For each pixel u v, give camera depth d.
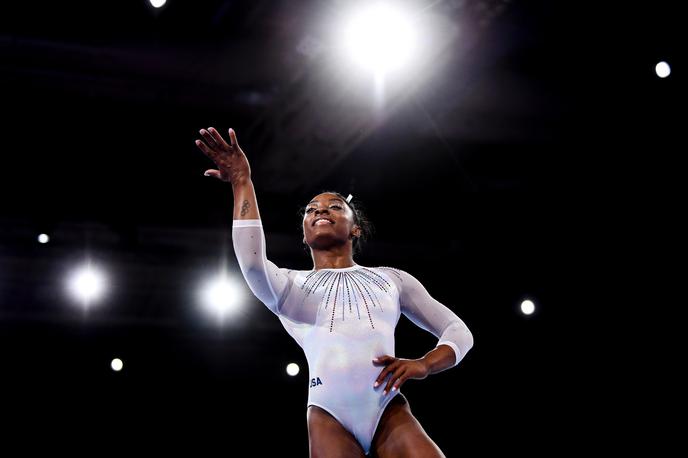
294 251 9.34
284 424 9.78
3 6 7.72
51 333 9.32
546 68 8.63
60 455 9.15
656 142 9.10
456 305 9.87
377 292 3.68
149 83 8.09
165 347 9.61
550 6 7.79
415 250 9.90
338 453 3.34
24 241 8.94
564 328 9.95
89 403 9.34
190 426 9.55
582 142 9.06
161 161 8.96
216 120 8.54
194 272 9.36
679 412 9.61
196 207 9.31
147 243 9.27
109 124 8.59
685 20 8.07
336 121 8.05
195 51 8.00
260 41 8.05
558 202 9.77
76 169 8.92
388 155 9.10
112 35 7.90
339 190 9.34
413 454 3.33
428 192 9.74
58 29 7.83
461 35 7.22
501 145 9.12
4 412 9.12
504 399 9.95
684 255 9.70
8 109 8.34
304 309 3.62
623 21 8.07
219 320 9.61
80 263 9.05
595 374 9.91
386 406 3.48
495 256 9.88
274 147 8.36
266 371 9.87
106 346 9.45
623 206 9.70
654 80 8.64
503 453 9.84
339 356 3.49
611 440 9.77
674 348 9.73
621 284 9.93
